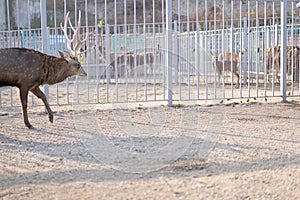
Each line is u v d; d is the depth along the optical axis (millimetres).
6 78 6227
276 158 4672
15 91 12227
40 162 4590
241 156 4750
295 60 12445
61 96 11000
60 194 3551
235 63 12305
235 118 7184
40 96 6719
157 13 25094
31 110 8367
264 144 5328
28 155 4910
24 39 12094
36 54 6453
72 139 5715
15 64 6207
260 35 15016
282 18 9266
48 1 24000
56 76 6695
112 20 25000
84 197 3471
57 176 4066
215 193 3533
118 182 3859
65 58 6785
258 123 6738
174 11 25094
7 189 3693
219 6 24828
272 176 4004
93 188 3699
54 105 8258
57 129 6418
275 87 12688
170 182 3844
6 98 10766
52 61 6617
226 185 3740
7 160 4691
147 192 3576
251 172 4141
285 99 9352
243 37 13953
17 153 5012
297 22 18453
